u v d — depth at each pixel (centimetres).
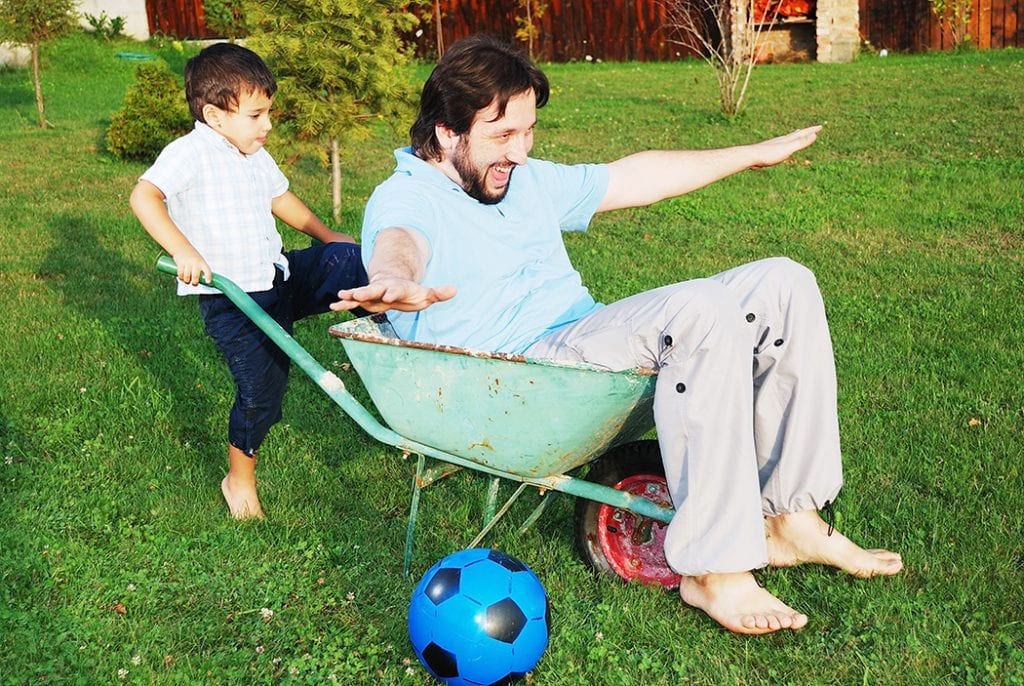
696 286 326
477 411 343
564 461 357
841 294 693
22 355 614
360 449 502
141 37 2325
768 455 359
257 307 376
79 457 489
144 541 420
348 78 849
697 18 2066
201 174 409
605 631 347
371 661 341
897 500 423
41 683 333
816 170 1067
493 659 317
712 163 407
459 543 415
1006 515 405
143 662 342
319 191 1053
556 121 1410
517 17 2119
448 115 351
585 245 845
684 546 326
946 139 1166
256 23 846
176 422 531
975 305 649
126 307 712
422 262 336
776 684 323
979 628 341
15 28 1441
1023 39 1895
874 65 1766
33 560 398
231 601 378
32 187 1098
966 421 491
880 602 352
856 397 522
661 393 327
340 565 399
